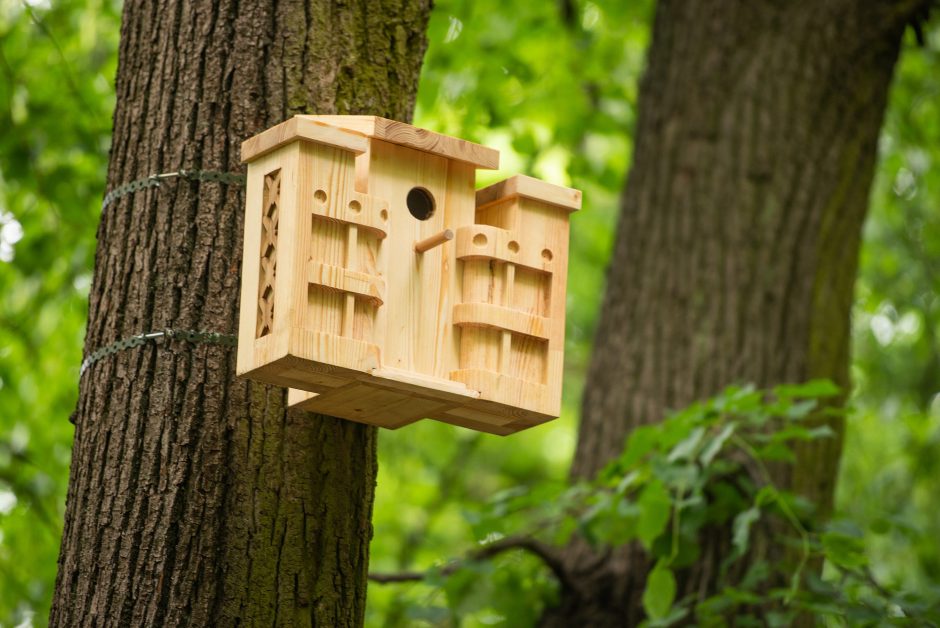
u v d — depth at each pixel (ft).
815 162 33.86
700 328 32.63
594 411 33.27
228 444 19.81
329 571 19.80
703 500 28.60
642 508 26.81
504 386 19.29
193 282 20.30
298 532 19.75
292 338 17.61
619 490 27.48
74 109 42.65
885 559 48.16
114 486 19.77
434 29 43.93
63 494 44.42
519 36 47.01
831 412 27.68
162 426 19.80
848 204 34.09
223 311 20.21
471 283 19.61
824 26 34.63
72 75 43.39
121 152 21.39
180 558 19.33
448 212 19.65
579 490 29.89
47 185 41.65
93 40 44.37
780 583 30.32
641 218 34.22
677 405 32.12
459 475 62.85
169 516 19.47
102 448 20.04
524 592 32.22
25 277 42.63
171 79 21.21
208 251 20.39
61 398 44.83
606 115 47.34
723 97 34.19
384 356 18.66
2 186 44.75
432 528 58.13
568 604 31.89
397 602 37.45
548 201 20.10
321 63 21.21
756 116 33.94
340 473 20.24
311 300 18.08
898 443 54.70
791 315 32.83
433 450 62.28
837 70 34.50
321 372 17.93
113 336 20.43
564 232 20.27
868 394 53.62
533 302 20.02
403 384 18.34
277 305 17.94
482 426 20.31
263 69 21.04
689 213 33.53
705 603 27.84
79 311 43.11
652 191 34.22
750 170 33.58
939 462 51.01
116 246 20.89
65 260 43.57
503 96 45.55
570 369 68.03
